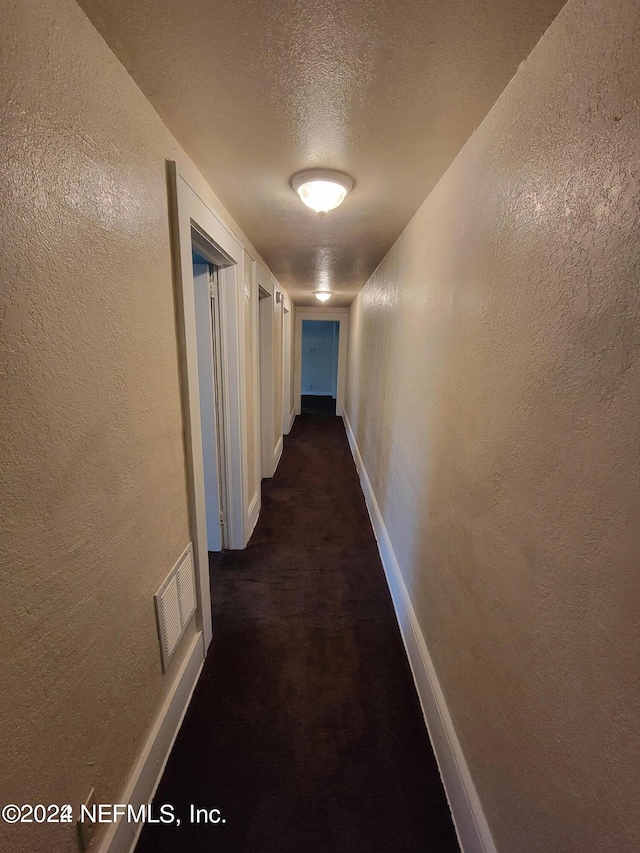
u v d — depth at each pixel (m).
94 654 0.81
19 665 0.60
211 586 2.10
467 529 1.08
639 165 0.49
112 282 0.83
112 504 0.86
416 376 1.72
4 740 0.58
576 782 0.60
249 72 0.83
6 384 0.56
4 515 0.56
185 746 1.24
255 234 2.12
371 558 2.42
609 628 0.54
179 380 1.24
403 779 1.16
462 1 0.64
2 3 0.52
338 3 0.66
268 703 1.40
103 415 0.81
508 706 0.82
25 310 0.59
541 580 0.71
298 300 5.35
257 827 1.04
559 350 0.67
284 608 1.93
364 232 2.04
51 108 0.62
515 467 0.82
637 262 0.49
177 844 1.00
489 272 0.95
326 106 0.94
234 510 2.42
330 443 5.12
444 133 1.05
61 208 0.66
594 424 0.57
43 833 0.67
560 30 0.65
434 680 1.31
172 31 0.72
